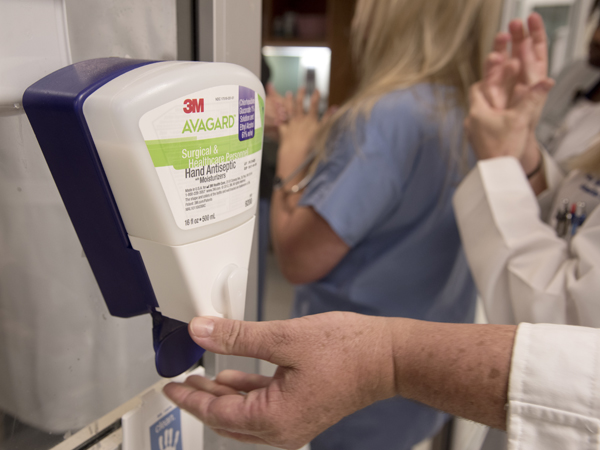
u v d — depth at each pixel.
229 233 0.30
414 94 0.77
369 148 0.76
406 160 0.77
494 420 0.33
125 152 0.24
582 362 0.30
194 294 0.29
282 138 1.01
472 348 0.33
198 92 0.26
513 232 0.59
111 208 0.26
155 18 0.36
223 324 0.30
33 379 0.33
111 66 0.27
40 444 0.34
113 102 0.23
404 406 0.95
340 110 0.84
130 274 0.29
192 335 0.29
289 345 0.32
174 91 0.24
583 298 0.49
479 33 0.79
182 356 0.33
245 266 0.33
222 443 0.50
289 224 0.86
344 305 0.92
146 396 0.36
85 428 0.34
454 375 0.33
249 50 0.43
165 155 0.25
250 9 0.42
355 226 0.77
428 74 0.78
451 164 0.79
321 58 2.41
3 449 0.32
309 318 0.34
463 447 1.25
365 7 0.88
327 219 0.76
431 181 0.79
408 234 0.84
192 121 0.26
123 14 0.34
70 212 0.28
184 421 0.41
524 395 0.31
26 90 0.25
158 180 0.25
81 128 0.24
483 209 0.63
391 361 0.35
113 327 0.39
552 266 0.55
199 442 0.43
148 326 0.42
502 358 0.32
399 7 0.80
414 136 0.76
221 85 0.27
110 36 0.34
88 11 0.32
